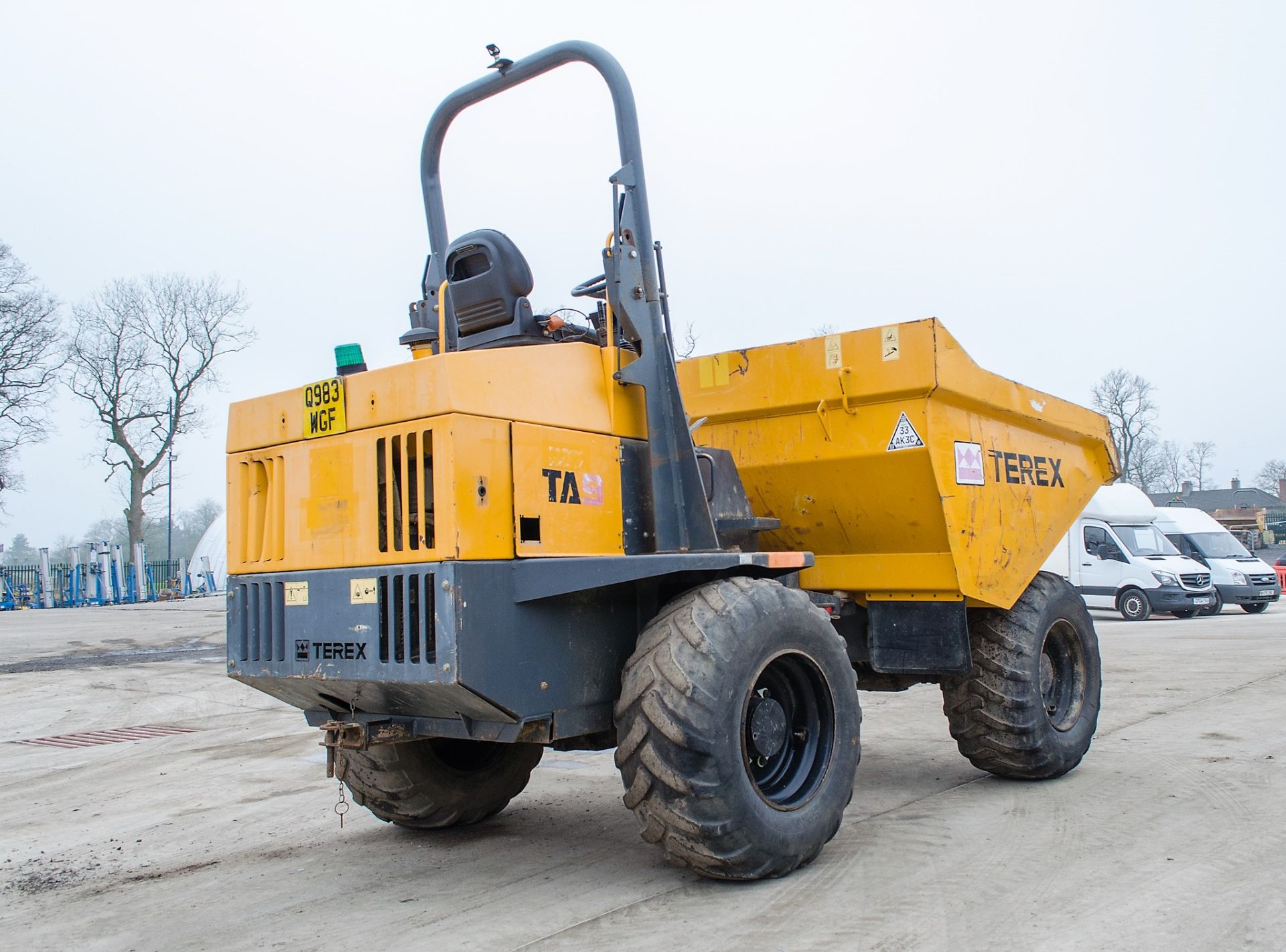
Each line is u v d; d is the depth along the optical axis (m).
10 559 99.00
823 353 5.03
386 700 3.67
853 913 3.45
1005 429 5.50
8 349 37.78
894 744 6.84
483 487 3.45
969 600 5.18
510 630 3.48
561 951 3.20
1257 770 5.52
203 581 41.75
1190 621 18.86
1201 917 3.33
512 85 4.50
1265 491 75.50
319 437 3.78
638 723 3.52
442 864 4.29
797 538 5.47
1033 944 3.13
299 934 3.49
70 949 3.46
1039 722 5.32
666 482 3.97
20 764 7.30
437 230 4.77
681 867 4.07
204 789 6.12
